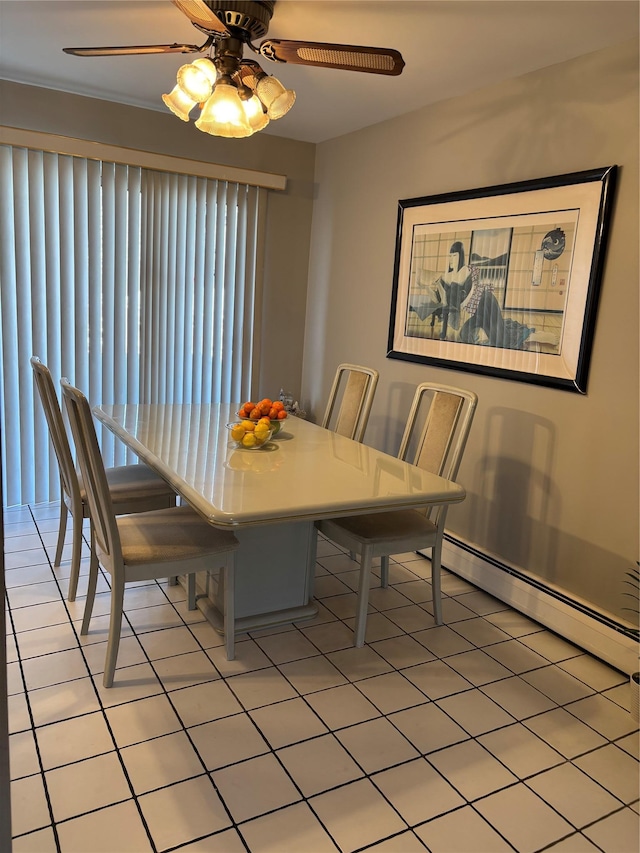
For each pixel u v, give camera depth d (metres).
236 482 2.22
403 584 3.18
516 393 2.99
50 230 3.64
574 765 1.98
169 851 1.59
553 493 2.82
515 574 2.96
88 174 3.69
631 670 2.46
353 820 1.72
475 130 3.16
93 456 2.06
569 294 2.69
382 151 3.82
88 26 2.69
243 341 4.44
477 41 2.55
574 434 2.71
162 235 3.99
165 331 4.12
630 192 2.45
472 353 3.22
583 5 2.19
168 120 3.94
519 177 2.94
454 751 2.01
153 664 2.37
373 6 2.29
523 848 1.66
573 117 2.66
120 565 2.16
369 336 4.04
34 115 3.56
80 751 1.91
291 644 2.57
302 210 4.52
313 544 2.81
